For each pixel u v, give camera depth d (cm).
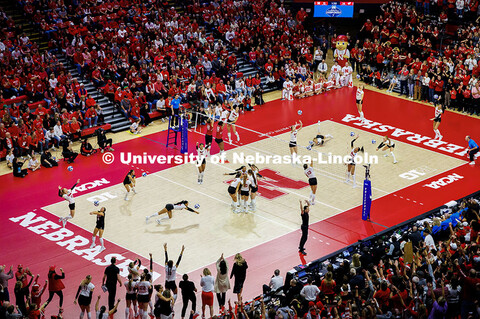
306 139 4047
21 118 3822
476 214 2805
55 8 4819
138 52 4656
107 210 3177
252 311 2155
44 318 2294
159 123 4316
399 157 3816
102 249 2842
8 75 4141
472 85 4431
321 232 3017
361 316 2038
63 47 4566
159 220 3066
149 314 2353
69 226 3041
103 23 4853
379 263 2453
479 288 2070
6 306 2106
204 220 3105
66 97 4094
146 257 2792
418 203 3297
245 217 3141
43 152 3672
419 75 4669
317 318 2108
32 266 2720
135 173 3578
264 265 2745
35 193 3356
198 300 2506
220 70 4806
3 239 2925
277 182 3497
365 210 3108
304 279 2536
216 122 4244
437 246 2730
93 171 3609
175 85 4434
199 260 2775
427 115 4462
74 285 2586
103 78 4478
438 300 2044
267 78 4950
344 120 4372
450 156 3844
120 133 4141
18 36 4478
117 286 2589
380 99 4762
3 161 3759
